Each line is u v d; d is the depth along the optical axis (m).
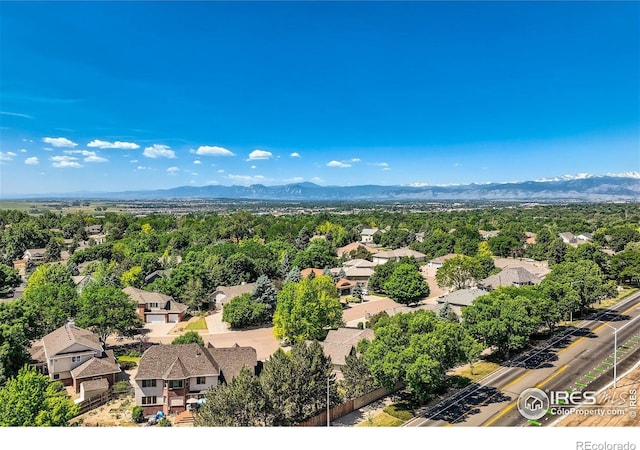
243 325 51.91
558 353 36.44
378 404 28.20
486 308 36.06
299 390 25.30
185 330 50.84
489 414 25.98
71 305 43.69
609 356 35.12
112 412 30.62
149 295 55.41
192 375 30.84
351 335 40.12
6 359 31.58
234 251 78.31
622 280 64.06
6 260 84.00
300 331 43.06
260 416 23.50
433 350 26.92
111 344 45.75
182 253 88.06
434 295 64.44
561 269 52.34
